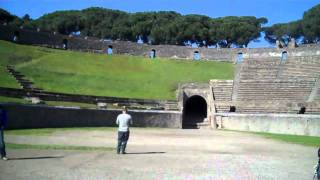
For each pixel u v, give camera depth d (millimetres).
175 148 30625
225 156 26406
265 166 22516
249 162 23891
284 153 29438
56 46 94250
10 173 17625
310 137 47062
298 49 84750
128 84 75000
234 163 23266
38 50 85438
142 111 58062
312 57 81750
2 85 56594
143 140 36781
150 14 143125
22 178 16688
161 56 100938
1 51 77812
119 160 22891
